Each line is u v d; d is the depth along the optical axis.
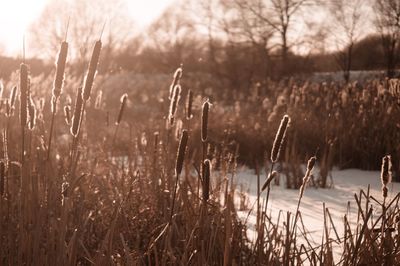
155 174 3.44
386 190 2.09
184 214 2.81
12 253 2.04
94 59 1.97
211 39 32.28
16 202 2.46
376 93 8.06
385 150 6.69
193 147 6.73
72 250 1.90
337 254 2.74
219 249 2.42
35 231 1.96
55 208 2.15
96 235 2.83
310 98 8.87
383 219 2.10
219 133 7.54
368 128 7.11
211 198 2.97
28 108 2.19
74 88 6.12
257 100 10.34
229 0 31.42
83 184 3.02
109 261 1.96
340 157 6.92
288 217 2.16
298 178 5.57
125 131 6.96
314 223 3.62
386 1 26.22
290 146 7.26
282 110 7.83
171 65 35.69
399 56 27.06
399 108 6.88
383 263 2.11
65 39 1.96
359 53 31.25
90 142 4.74
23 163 2.07
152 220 3.03
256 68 30.64
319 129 7.41
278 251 2.34
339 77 27.20
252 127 8.11
